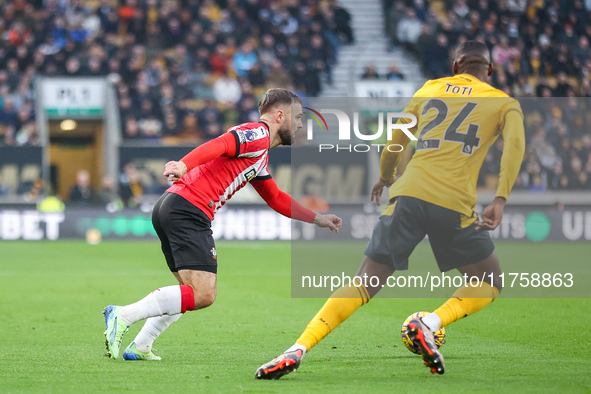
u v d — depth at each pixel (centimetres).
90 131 3916
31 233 3062
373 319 1066
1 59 3703
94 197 3391
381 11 4294
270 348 819
